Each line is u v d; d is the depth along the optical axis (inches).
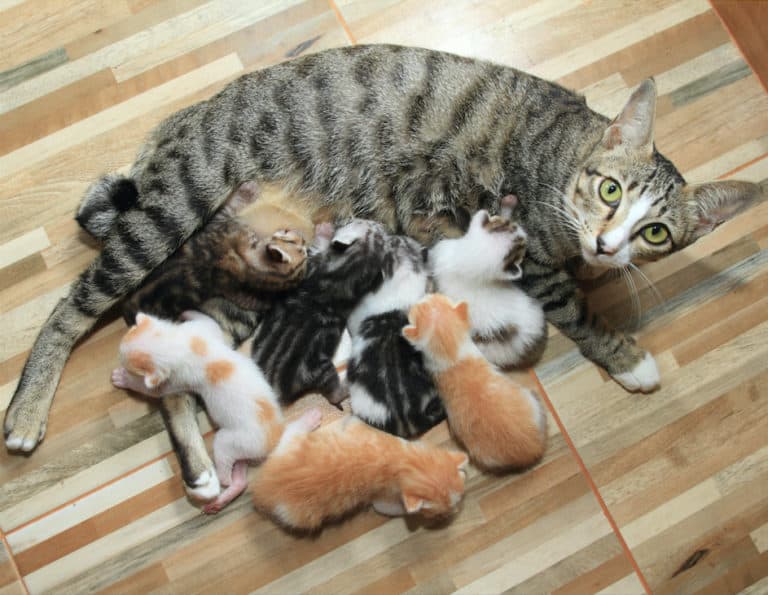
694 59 34.5
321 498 30.2
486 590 32.3
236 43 33.9
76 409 32.1
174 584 31.7
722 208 30.1
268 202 31.8
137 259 30.7
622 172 29.9
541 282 32.5
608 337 32.7
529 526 32.6
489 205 32.2
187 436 31.3
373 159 31.5
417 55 31.4
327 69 31.0
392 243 32.0
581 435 33.1
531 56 34.4
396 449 30.3
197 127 30.8
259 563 31.9
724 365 33.7
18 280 32.6
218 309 31.5
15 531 31.7
